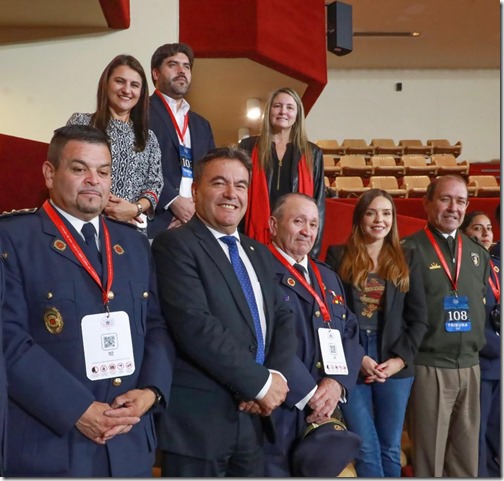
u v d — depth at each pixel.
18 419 1.66
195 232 2.08
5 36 4.44
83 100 4.44
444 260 2.84
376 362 2.59
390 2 9.40
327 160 9.33
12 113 4.40
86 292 1.75
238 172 2.12
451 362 2.74
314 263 2.55
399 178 8.80
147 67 4.51
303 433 2.16
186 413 1.93
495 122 11.46
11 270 1.70
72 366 1.68
